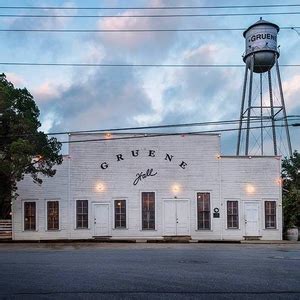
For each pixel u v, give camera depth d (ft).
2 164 94.02
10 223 114.93
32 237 113.91
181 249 81.20
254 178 115.55
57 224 114.11
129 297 35.68
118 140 115.34
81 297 35.63
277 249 83.82
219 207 114.32
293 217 118.52
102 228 113.60
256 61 130.82
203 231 113.60
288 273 48.34
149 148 115.44
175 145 115.65
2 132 98.84
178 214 114.11
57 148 105.19
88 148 115.14
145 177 114.62
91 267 51.93
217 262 57.88
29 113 101.50
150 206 114.11
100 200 114.21
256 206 115.03
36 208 114.83
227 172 115.34
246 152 128.88
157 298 35.40
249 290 38.73
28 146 94.27
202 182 114.83
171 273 47.65
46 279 43.55
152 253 70.59
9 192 105.40
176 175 114.93
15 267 51.83
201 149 115.75
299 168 126.41
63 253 70.38
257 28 130.82
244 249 82.69
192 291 38.11
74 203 114.21
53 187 114.83
